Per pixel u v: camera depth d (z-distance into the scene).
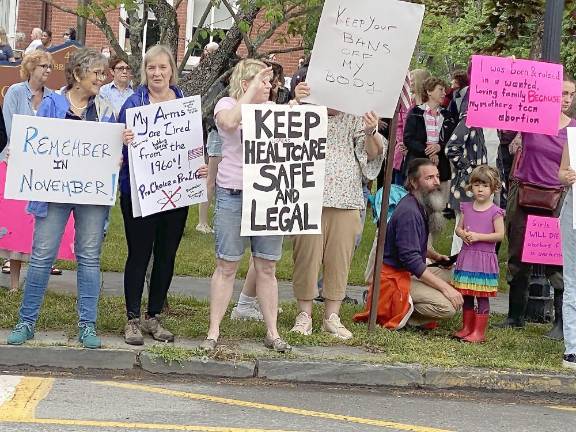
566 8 10.89
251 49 8.16
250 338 7.47
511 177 8.70
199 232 13.06
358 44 7.18
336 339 7.48
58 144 6.72
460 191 9.38
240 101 6.86
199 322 7.79
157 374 6.80
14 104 8.35
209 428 5.59
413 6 7.14
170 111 6.95
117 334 7.30
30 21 21.66
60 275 9.81
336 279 7.70
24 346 6.74
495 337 8.12
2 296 8.30
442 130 10.02
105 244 11.66
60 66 10.92
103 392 6.24
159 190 6.95
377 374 6.87
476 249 7.92
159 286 7.24
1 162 8.38
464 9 15.31
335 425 5.80
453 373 6.90
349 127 7.62
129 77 9.35
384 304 8.09
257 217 6.90
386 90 7.23
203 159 7.05
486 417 6.21
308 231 7.01
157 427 5.54
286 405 6.22
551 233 8.09
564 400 6.87
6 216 8.42
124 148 7.01
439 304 7.96
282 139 6.93
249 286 8.08
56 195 6.74
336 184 7.56
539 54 12.09
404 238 7.93
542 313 9.05
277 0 7.86
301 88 7.22
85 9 7.79
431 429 5.84
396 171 10.32
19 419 5.53
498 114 7.80
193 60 13.71
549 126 7.82
